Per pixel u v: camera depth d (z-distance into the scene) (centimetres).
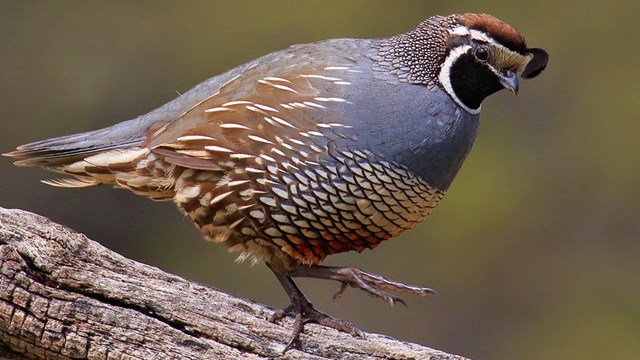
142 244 1775
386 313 1753
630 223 1894
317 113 791
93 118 1845
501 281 1858
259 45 1911
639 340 1831
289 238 810
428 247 1859
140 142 836
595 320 1827
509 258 1867
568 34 2009
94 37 1870
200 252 1784
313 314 788
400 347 761
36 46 1850
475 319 1825
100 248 756
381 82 803
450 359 753
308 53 829
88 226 1770
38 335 735
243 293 1756
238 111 803
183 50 1897
